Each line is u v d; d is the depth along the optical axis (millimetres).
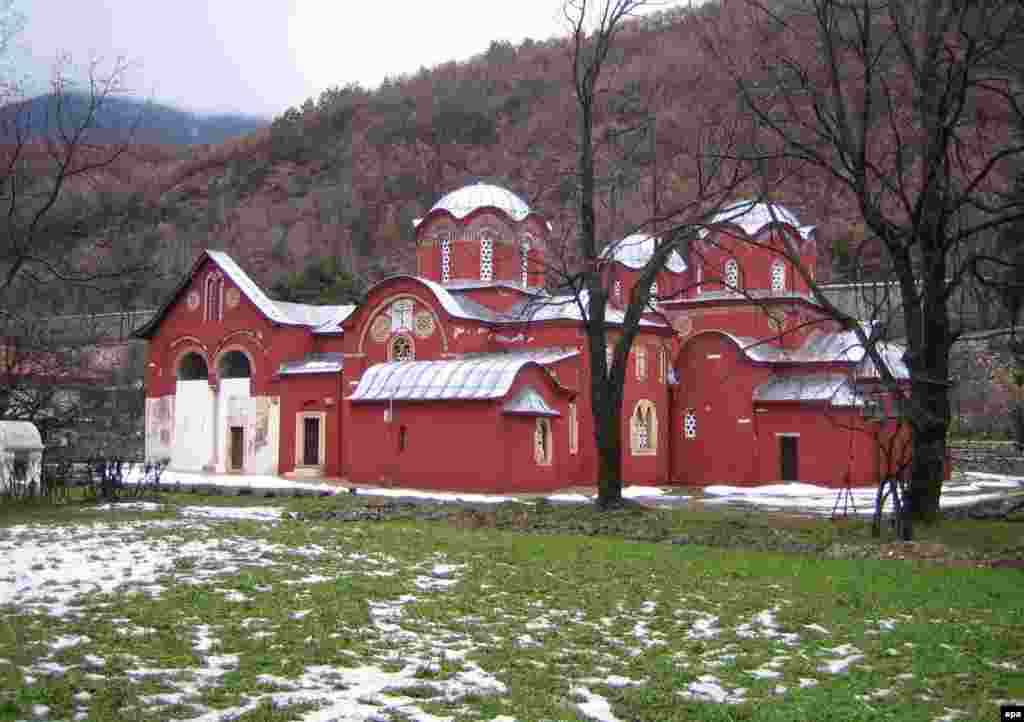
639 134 38125
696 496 36312
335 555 16594
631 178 44000
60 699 7727
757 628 11898
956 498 36281
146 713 7531
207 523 20984
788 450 42312
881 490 21406
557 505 26688
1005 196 23578
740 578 15492
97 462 28688
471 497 31844
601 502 26062
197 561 15219
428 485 35406
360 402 37344
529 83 97250
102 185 44531
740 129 27422
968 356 57844
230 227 107188
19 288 39125
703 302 44594
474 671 9438
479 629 11281
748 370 42438
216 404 46500
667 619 12281
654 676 9523
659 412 42656
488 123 95125
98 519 21000
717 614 12680
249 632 10461
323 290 80125
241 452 45844
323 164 121250
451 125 103500
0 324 36531
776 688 9258
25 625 10211
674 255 47500
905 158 29109
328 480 39812
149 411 48781
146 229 89562
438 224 42875
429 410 35688
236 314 46125
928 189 22531
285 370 44469
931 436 23266
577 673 9508
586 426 39375
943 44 22109
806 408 41562
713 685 9344
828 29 22797
